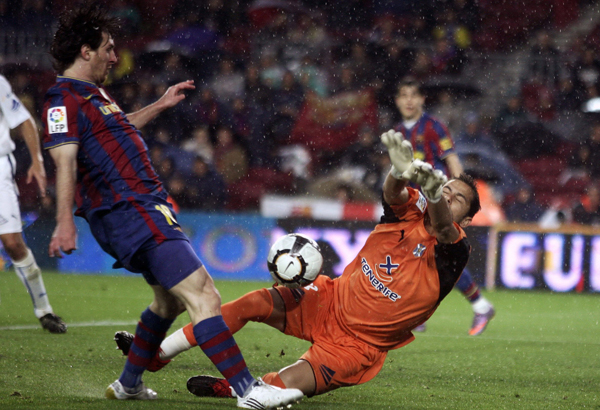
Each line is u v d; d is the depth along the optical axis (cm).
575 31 5894
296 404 1138
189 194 4044
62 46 1080
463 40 5731
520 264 3547
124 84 4566
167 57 4922
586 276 3503
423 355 1750
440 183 1014
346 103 4800
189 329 1177
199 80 4903
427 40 5738
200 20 5559
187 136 4494
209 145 4369
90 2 1127
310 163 4638
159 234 1038
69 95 1058
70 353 1583
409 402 1212
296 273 1168
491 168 4381
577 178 4531
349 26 5866
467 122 4806
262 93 4778
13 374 1321
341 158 4659
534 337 2122
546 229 3538
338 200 4128
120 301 2680
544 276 3525
